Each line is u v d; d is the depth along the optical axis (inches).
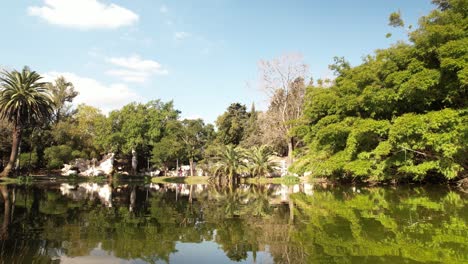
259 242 303.9
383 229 331.0
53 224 388.8
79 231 349.7
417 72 661.9
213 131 2716.5
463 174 757.3
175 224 398.9
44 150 1961.1
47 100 1705.2
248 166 1674.5
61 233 338.3
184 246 291.1
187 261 246.5
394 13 804.0
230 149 1631.4
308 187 1064.8
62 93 2566.4
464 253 244.1
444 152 614.9
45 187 1069.8
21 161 1838.1
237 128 2711.6
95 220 422.0
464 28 633.0
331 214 440.5
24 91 1567.4
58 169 2050.9
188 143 2204.7
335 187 957.2
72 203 614.9
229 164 1574.8
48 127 2079.2
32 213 475.2
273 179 1720.0
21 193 821.2
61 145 2007.9
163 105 2517.2
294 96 1713.8
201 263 240.8
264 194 845.8
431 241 280.4
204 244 298.4
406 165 715.4
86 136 2266.2
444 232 311.0
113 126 2290.8
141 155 2461.9
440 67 624.7
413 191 696.4
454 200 531.5
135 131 2210.9
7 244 290.0
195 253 268.5
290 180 1491.1
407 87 626.8
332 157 848.3
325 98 869.2
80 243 297.7
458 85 629.3
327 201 598.9
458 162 703.7
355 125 748.0
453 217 382.6
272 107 1766.7
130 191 984.3
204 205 603.5
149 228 372.8
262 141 1994.3
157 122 2292.1
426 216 392.5
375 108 756.0
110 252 269.1
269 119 1752.0
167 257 257.8
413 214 409.1
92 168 2124.8
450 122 599.8
